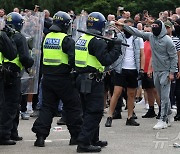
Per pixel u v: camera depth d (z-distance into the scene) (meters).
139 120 24.66
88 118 16.75
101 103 16.77
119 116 25.31
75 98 17.70
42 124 17.77
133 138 19.64
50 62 17.44
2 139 18.03
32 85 23.78
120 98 25.12
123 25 22.03
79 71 16.73
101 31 16.88
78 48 16.88
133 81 22.58
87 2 73.00
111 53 16.36
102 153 16.80
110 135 20.33
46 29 25.16
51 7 69.50
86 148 16.83
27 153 16.73
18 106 18.66
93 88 16.69
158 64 21.56
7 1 68.12
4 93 17.80
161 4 68.25
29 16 23.52
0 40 17.00
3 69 17.11
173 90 27.19
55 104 17.97
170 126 22.53
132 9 68.38
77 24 23.80
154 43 21.50
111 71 23.31
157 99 24.66
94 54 16.55
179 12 33.41
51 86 17.48
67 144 18.34
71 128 17.95
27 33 23.33
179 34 24.47
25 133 20.66
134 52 22.47
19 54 17.45
